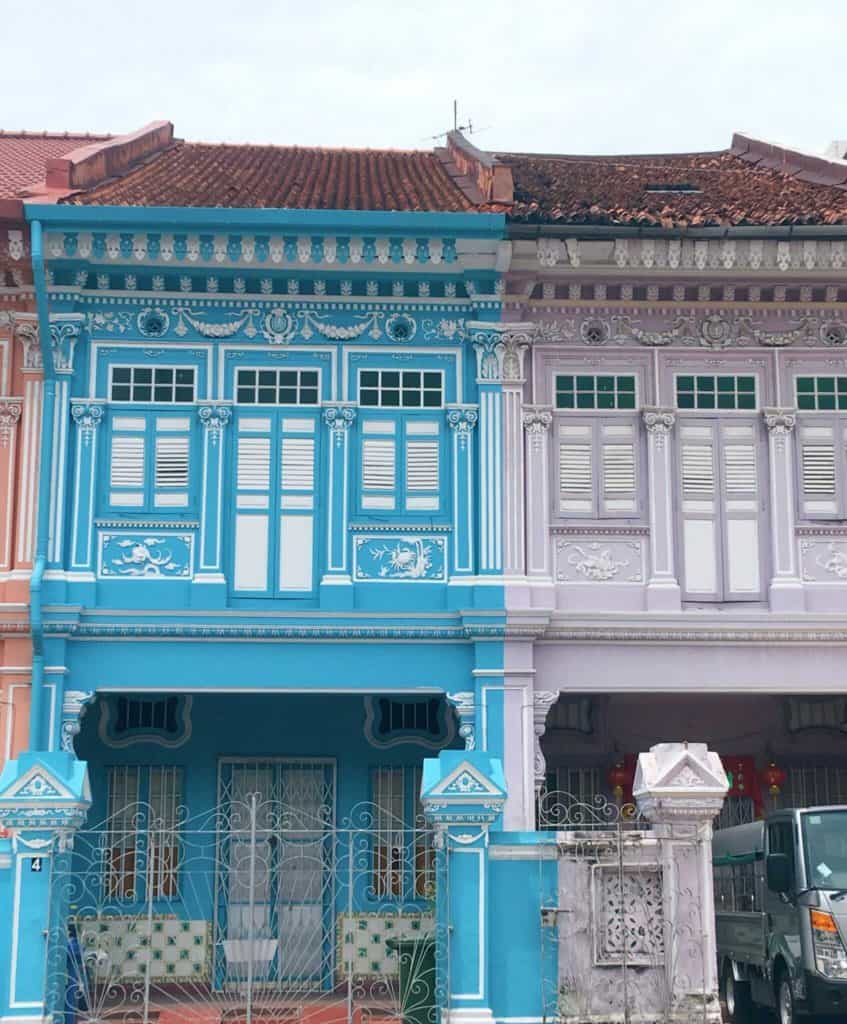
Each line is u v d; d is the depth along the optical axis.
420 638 17.64
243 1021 14.37
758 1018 17.30
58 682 17.20
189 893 19.02
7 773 13.30
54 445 17.62
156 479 17.80
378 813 19.72
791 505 18.28
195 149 23.42
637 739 20.78
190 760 19.62
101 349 17.98
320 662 17.58
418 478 18.03
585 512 18.16
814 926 14.48
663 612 17.80
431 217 17.17
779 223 17.70
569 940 13.33
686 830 13.43
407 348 18.20
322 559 17.77
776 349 18.53
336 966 18.88
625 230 17.62
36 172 21.28
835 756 20.92
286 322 18.16
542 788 20.12
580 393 18.39
